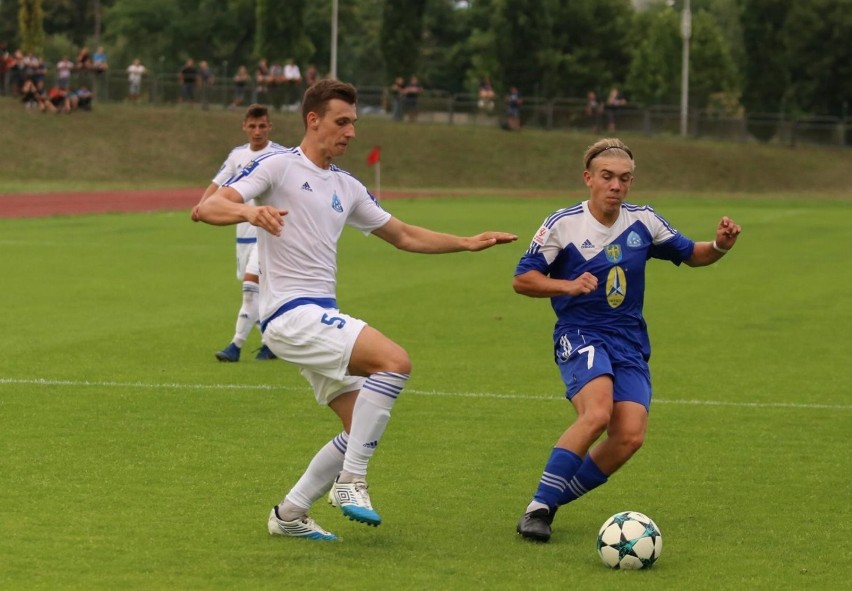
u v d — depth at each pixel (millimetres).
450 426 18891
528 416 19688
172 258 45562
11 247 48844
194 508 14039
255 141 23938
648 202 93062
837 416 20094
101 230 58000
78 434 17812
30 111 108188
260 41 135500
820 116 135000
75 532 13000
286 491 14852
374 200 13594
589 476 13289
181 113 114375
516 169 113938
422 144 116125
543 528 12875
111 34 195125
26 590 11125
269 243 12828
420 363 24734
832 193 111750
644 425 13125
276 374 23078
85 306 32438
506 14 136125
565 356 13422
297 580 11492
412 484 15367
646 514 14133
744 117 126562
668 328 30234
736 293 37500
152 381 22141
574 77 148625
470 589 11281
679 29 163625
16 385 21484
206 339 27266
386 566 11984
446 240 13688
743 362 25391
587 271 13453
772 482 15719
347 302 34344
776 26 136875
